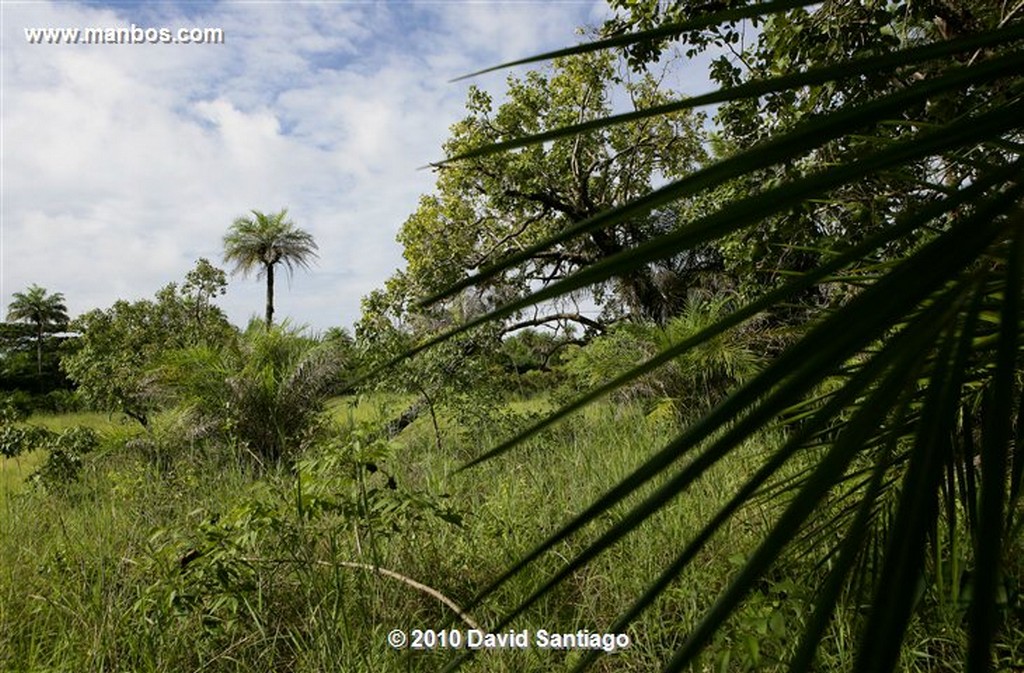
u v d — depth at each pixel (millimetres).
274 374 9180
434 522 3773
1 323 50875
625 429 6801
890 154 404
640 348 8438
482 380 8969
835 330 394
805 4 498
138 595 2906
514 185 14156
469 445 7555
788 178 4031
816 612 389
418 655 2623
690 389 7664
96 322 18000
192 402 8734
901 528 373
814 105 4102
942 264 395
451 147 14477
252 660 2746
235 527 3109
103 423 11680
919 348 426
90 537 4055
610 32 5480
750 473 3744
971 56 3691
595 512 412
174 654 2721
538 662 2588
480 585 3246
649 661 2613
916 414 1356
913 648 2230
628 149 13992
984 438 358
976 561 338
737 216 407
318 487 3199
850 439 395
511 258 476
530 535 3736
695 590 2906
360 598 2945
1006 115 401
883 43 3865
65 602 3090
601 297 13195
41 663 2738
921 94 414
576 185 14141
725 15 517
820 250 1667
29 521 4750
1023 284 376
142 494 5238
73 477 6402
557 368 12461
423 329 9891
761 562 367
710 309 8375
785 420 1552
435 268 14070
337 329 9812
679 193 438
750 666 1926
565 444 6238
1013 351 369
